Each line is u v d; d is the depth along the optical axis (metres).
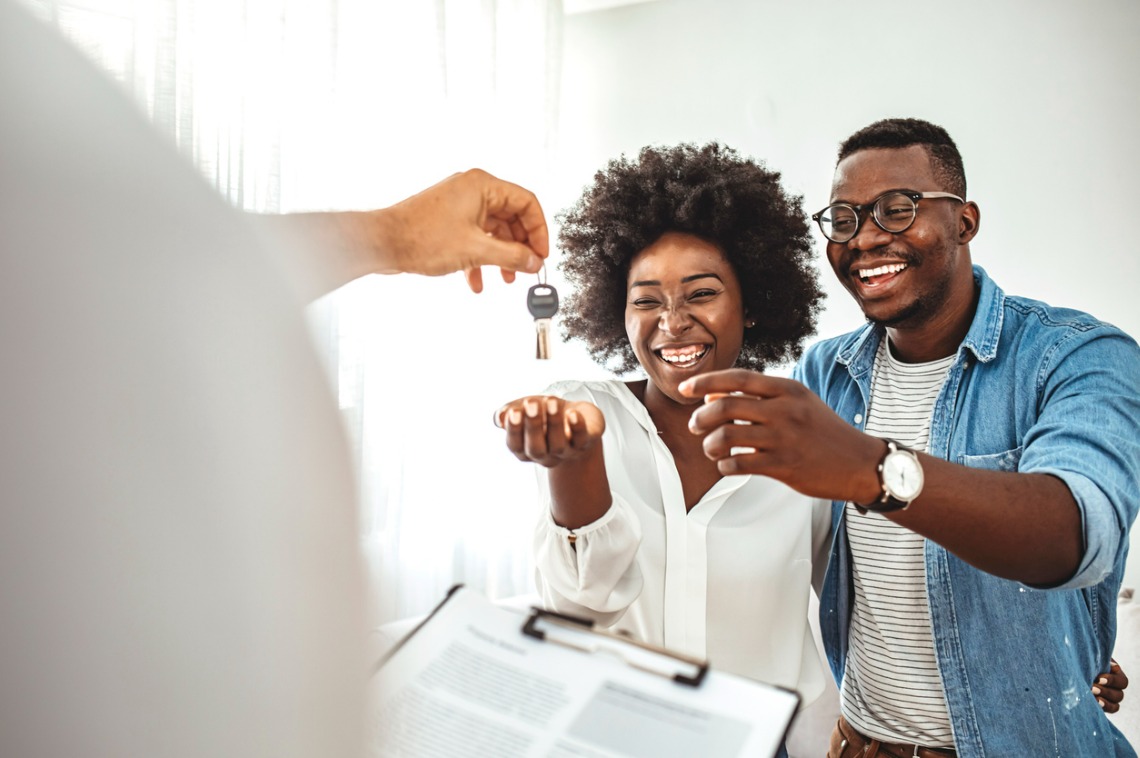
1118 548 0.88
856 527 1.20
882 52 3.03
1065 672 1.09
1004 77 2.81
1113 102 2.65
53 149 0.15
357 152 2.75
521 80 3.39
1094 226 2.68
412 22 2.92
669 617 1.06
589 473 0.87
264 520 0.16
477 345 3.21
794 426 0.65
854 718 1.25
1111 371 1.02
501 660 0.52
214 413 0.15
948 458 1.16
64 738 0.15
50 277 0.14
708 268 1.11
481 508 3.24
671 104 3.45
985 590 1.10
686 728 0.47
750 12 3.29
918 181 1.16
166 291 0.15
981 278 1.24
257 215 0.23
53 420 0.14
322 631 0.17
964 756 1.11
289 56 2.52
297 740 0.16
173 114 2.11
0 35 0.15
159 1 2.07
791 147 3.22
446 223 0.76
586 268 1.28
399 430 2.88
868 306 1.20
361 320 2.70
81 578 0.14
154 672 0.15
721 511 1.10
